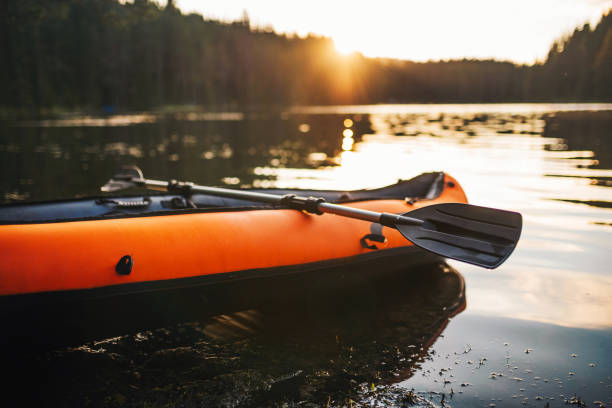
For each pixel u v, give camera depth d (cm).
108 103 5950
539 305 256
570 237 375
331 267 275
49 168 798
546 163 811
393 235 307
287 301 265
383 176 726
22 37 4447
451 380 185
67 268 200
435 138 1437
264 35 13250
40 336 199
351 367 195
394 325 235
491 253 210
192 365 196
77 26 5475
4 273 188
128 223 230
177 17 8388
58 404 170
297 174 747
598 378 186
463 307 256
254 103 9006
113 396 175
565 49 9269
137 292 214
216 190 322
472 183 628
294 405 169
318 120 3041
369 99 13650
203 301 235
